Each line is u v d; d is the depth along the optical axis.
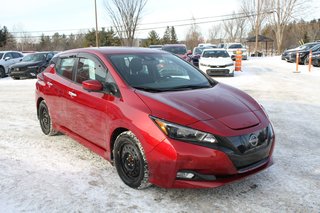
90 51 4.87
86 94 4.51
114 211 3.41
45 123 6.02
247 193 3.76
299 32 57.66
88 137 4.65
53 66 5.77
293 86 12.39
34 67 17.78
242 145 3.45
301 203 3.54
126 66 4.41
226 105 3.83
